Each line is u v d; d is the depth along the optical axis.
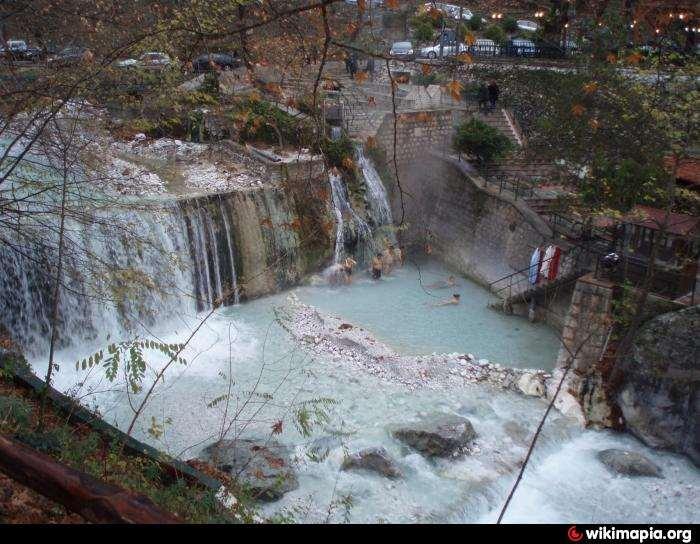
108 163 16.19
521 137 26.56
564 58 25.00
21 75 9.79
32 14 11.72
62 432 7.11
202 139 24.22
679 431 14.27
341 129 23.92
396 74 26.31
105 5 12.97
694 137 15.75
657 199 18.09
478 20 26.78
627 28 18.38
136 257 17.27
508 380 16.80
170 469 7.99
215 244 19.98
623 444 14.81
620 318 15.70
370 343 18.36
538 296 20.14
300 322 19.48
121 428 13.42
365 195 23.92
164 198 19.14
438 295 22.47
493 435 14.51
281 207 21.56
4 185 14.23
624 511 12.55
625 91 18.17
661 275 15.94
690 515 12.47
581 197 19.17
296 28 8.48
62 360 16.31
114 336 17.52
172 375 15.91
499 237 22.58
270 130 22.20
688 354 14.16
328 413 14.84
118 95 13.27
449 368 17.33
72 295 16.48
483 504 12.33
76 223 15.20
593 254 18.30
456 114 26.42
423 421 14.52
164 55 12.77
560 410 15.64
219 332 18.59
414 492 12.42
